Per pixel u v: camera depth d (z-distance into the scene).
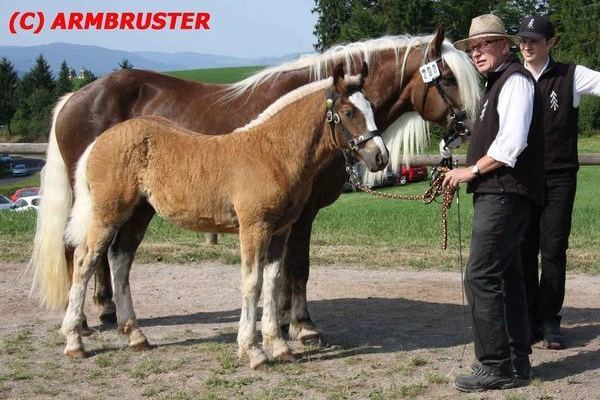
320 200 5.50
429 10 32.84
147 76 6.18
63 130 6.11
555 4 41.59
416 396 4.39
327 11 37.00
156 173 5.01
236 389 4.52
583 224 10.21
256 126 4.95
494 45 4.23
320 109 4.76
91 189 5.15
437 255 8.73
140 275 8.01
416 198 5.11
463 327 5.97
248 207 4.76
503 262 4.30
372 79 5.67
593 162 9.72
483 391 4.44
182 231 10.43
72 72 75.50
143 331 5.91
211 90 5.97
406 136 5.91
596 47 38.53
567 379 4.62
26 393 4.48
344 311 6.54
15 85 70.38
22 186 37.56
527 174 4.20
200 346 5.43
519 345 4.57
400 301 6.87
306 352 5.30
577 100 5.07
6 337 5.69
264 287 5.13
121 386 4.62
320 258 8.63
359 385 4.59
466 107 5.44
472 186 4.31
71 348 5.18
